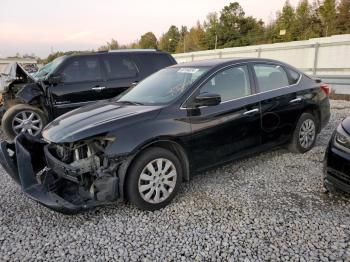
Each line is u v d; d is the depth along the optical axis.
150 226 3.06
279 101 4.40
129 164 3.16
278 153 4.97
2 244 2.83
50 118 6.24
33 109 6.32
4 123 6.17
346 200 3.42
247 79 4.19
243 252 2.62
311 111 4.94
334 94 11.35
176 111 3.51
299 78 4.87
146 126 3.27
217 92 3.86
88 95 6.37
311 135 4.96
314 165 4.44
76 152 3.34
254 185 3.87
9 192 3.91
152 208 3.34
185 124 3.50
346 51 13.70
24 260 2.61
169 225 3.07
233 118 3.89
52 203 2.96
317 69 14.66
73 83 6.25
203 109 3.66
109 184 3.06
